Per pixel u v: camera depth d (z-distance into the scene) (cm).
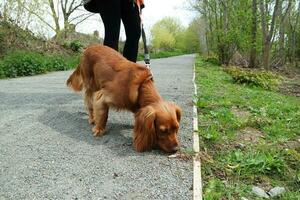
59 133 110
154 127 93
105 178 81
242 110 162
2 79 268
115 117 126
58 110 138
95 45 117
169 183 79
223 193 80
